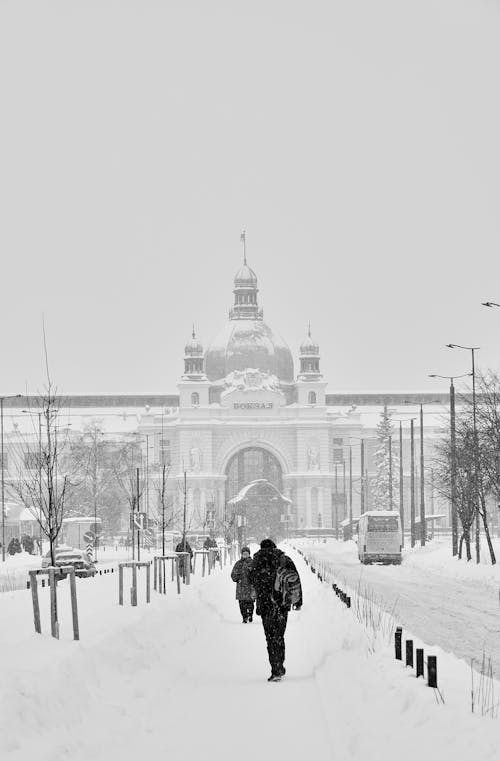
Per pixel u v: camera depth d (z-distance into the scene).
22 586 57.25
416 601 49.38
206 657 26.97
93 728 17.52
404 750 14.79
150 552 117.62
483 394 84.50
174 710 19.98
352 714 18.00
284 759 16.11
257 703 20.73
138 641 25.53
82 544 141.25
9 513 165.00
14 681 17.16
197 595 44.53
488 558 79.56
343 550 139.25
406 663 21.25
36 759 14.73
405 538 170.62
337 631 29.19
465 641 32.81
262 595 23.72
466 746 14.14
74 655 20.70
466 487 78.69
